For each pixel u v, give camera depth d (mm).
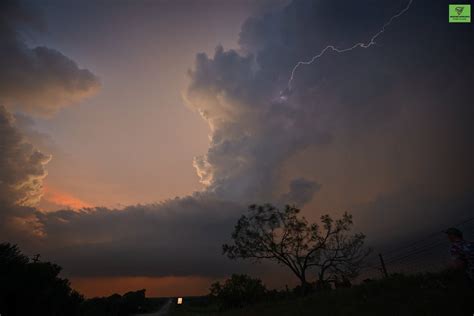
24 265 19688
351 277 23984
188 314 41188
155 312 59344
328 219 26016
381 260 16828
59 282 23234
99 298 46812
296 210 27094
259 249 26125
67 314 22875
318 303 15281
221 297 33156
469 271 5676
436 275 12047
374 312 9828
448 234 6016
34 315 18672
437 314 7715
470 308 7426
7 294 17281
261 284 33156
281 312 16344
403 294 10961
